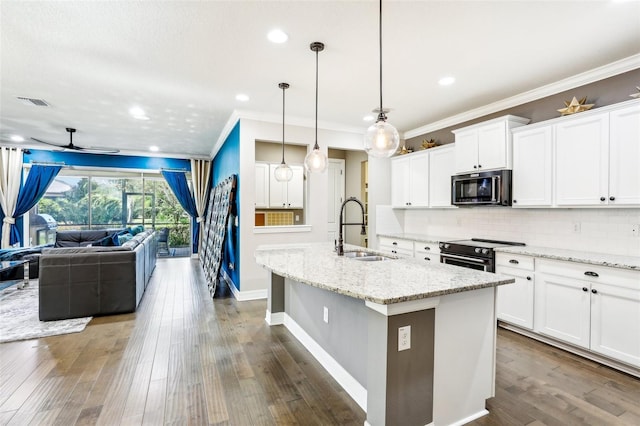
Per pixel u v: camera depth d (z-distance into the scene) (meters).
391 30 2.39
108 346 2.92
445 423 1.86
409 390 1.73
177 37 2.49
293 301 3.27
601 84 3.03
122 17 2.23
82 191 7.32
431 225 5.12
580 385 2.29
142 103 4.07
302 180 6.02
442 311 1.84
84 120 4.84
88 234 6.58
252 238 4.52
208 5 2.10
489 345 2.04
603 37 2.47
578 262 2.68
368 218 5.54
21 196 6.61
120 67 3.03
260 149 5.79
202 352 2.81
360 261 2.53
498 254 3.35
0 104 4.11
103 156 7.30
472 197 3.85
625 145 2.61
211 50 2.70
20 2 2.05
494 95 3.74
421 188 4.88
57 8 2.12
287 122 4.70
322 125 4.95
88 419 1.90
